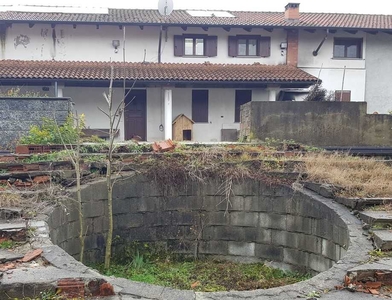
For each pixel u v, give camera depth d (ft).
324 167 25.16
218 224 25.14
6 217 17.54
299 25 56.08
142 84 50.11
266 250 24.21
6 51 53.26
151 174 24.71
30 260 13.53
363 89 60.23
